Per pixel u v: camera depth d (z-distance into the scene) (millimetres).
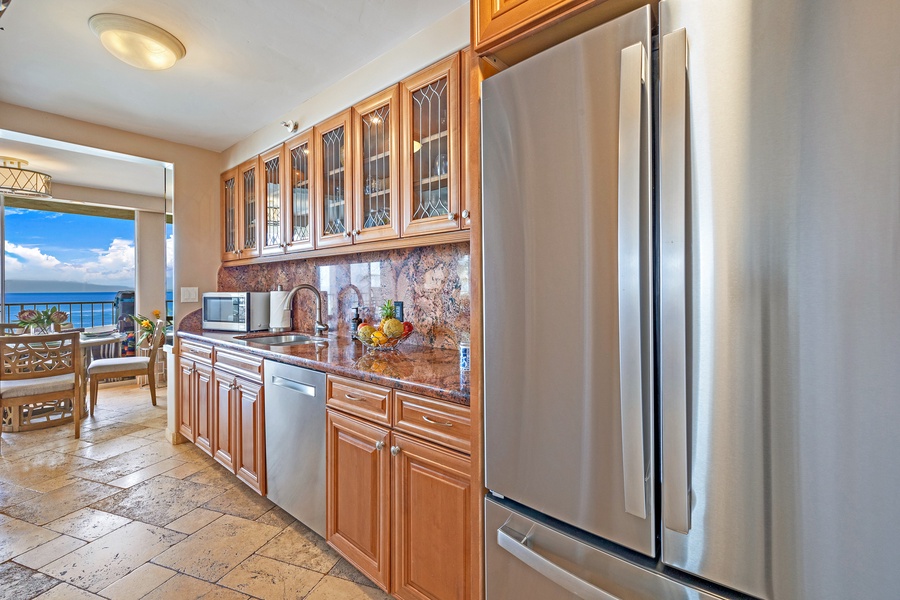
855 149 589
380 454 1494
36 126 2568
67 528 1980
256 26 1786
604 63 837
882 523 583
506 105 1014
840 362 607
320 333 2672
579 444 893
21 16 1696
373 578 1525
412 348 2164
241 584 1606
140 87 2312
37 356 3123
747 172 673
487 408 1082
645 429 784
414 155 1881
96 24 1714
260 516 2100
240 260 3154
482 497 1125
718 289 702
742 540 696
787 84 637
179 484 2445
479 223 1122
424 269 2211
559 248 917
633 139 779
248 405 2240
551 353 937
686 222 727
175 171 3141
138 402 4332
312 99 2434
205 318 3113
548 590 967
